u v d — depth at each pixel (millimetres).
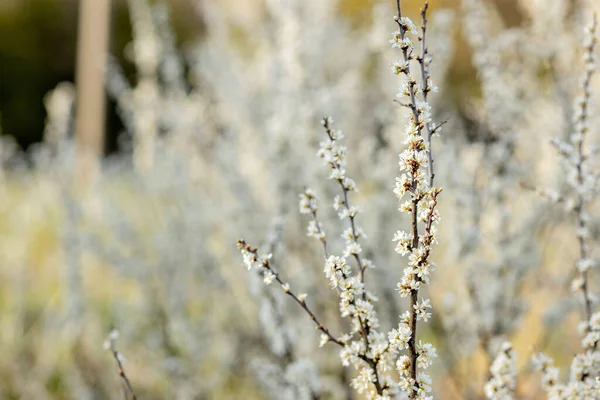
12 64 12227
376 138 3635
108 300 4371
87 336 3979
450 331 2770
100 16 7965
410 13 3775
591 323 1607
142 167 4418
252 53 4840
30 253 5398
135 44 4207
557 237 3176
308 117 3057
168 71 4133
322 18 3924
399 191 1322
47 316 4316
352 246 1436
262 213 3365
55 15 12445
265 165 3473
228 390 3611
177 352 3445
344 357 1381
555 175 2857
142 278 3650
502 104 2832
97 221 4645
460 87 4449
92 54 8031
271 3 3623
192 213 3693
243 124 3771
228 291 3578
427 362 1334
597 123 2740
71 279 3779
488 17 3383
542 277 2996
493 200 2709
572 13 3197
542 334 3135
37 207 5598
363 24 4984
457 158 2871
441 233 3176
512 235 2686
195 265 3652
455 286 3051
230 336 3535
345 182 1469
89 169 6387
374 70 4508
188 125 4082
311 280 3061
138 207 4910
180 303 3539
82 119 8211
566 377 2373
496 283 2523
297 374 2006
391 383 1386
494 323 2533
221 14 4398
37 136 12484
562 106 2896
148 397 3566
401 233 1325
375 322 1392
